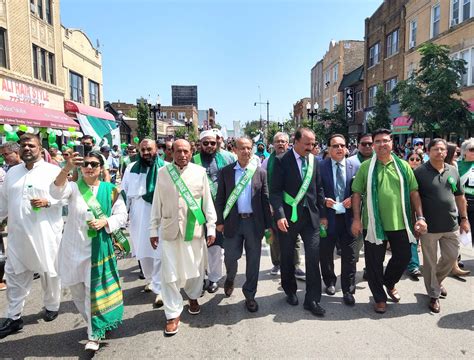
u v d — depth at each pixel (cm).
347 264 452
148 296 486
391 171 422
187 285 419
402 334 373
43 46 1814
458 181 441
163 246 390
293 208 421
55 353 348
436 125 1218
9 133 998
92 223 346
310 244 422
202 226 410
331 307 441
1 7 1490
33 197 397
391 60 2345
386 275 450
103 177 614
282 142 589
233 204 432
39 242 398
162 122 4550
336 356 335
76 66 2202
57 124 1684
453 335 369
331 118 2944
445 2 1712
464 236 448
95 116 2264
